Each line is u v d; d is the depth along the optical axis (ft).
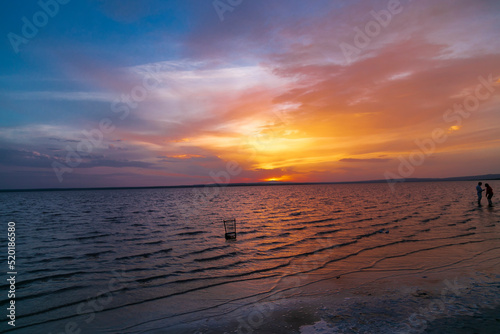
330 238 52.31
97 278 32.86
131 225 79.36
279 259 39.27
